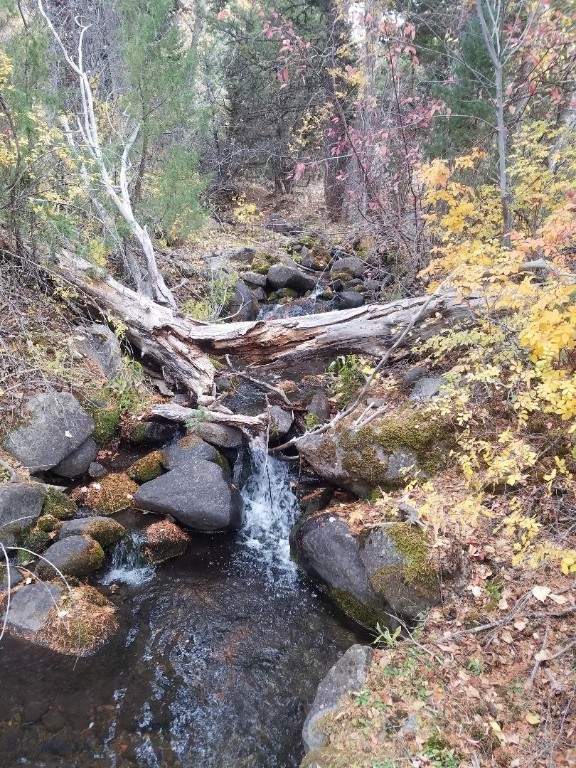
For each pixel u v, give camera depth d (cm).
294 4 1312
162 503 470
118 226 673
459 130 661
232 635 378
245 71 1435
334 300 986
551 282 304
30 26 633
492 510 385
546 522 357
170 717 313
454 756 247
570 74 557
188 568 444
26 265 592
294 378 717
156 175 793
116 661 347
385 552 369
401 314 558
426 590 340
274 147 1531
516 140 520
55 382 523
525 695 271
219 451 545
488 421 437
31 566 396
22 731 295
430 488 363
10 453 451
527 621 308
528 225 496
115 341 604
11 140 532
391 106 859
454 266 417
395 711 273
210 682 339
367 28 794
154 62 707
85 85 712
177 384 627
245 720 314
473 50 637
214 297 778
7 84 538
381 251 893
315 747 271
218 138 1443
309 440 494
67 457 485
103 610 381
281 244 1254
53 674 331
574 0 479
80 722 304
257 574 443
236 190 1495
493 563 351
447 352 538
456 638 311
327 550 414
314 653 363
